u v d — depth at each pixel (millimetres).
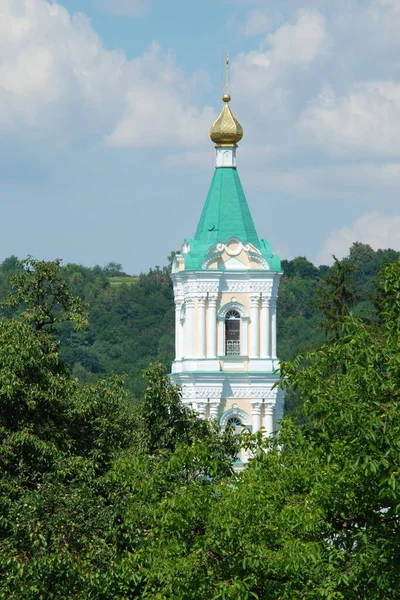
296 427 95438
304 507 88812
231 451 125375
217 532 88062
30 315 129250
